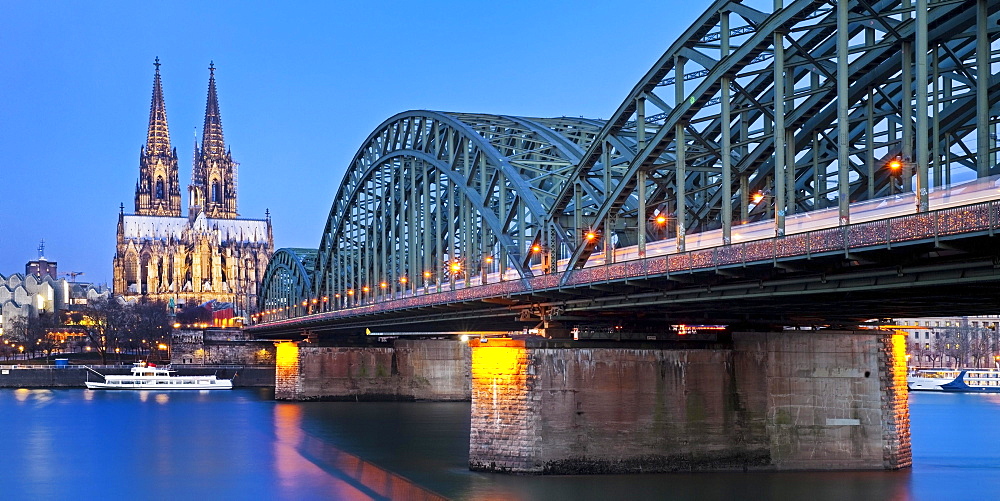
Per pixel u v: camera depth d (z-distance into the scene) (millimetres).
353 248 149750
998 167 55250
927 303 57125
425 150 116000
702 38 64250
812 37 61406
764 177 67250
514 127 102938
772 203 68125
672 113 64000
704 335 73312
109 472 87000
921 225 42156
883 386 73312
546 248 80125
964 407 142500
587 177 81188
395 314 108812
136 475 85250
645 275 60281
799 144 64938
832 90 59219
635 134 88438
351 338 168750
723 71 59312
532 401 70750
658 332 73938
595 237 72375
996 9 50531
